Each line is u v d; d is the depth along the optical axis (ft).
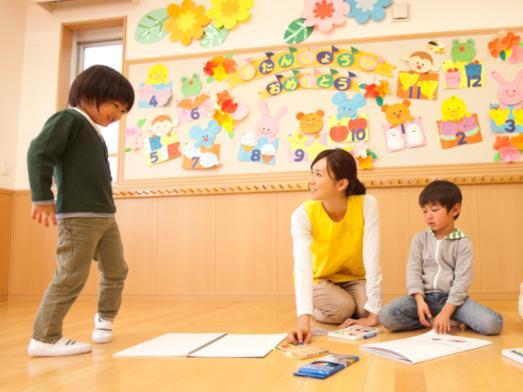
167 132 9.21
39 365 3.60
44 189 3.94
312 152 8.57
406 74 8.43
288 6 9.07
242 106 8.95
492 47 8.26
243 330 5.16
